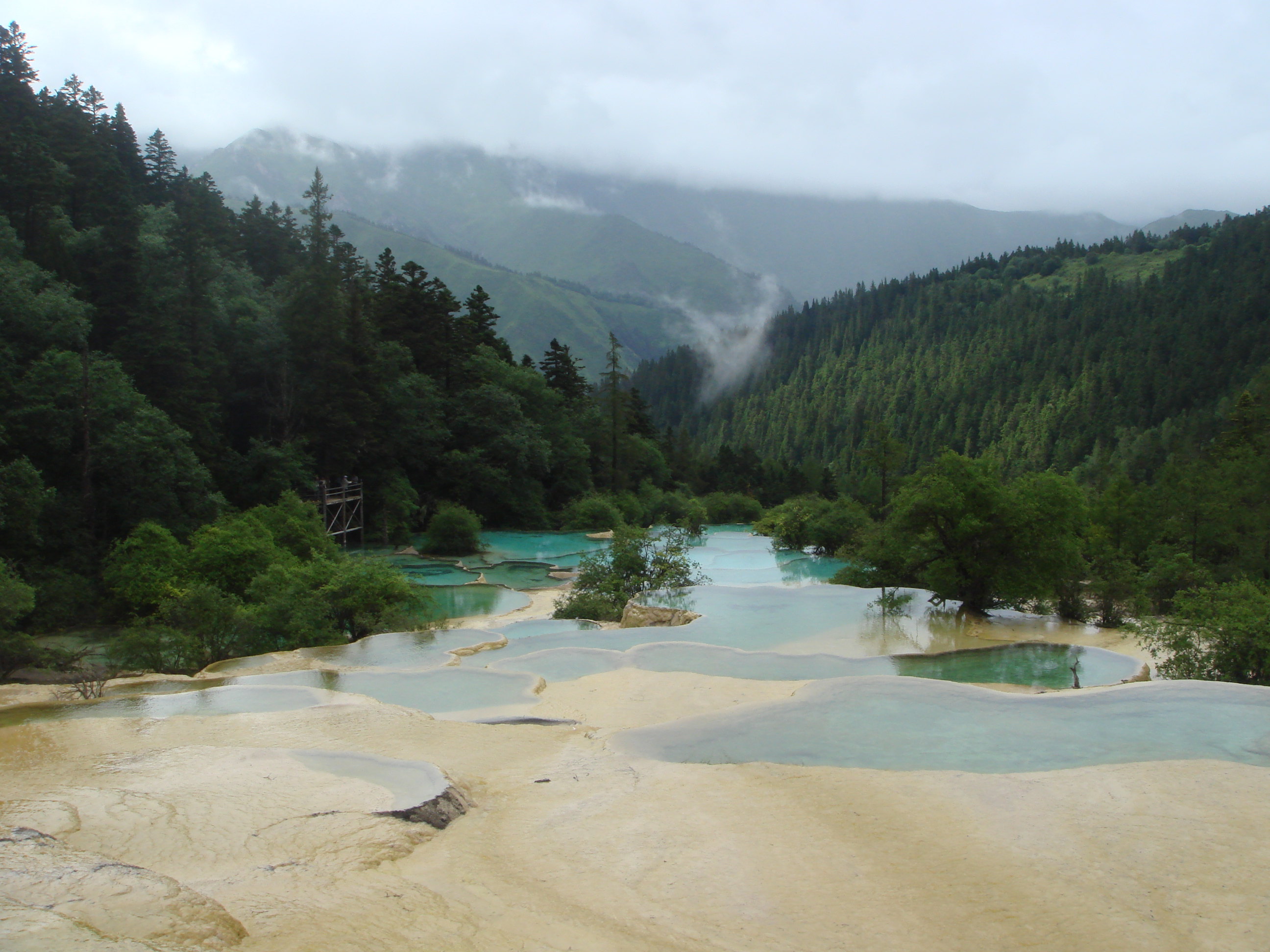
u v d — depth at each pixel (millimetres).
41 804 9922
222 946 5867
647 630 24219
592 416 84500
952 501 25719
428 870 8359
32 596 23172
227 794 10430
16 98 63625
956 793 10438
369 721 14828
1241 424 56281
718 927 7148
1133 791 10312
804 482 104000
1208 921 7160
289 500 40156
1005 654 20953
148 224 58906
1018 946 6812
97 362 35781
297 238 83812
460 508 52625
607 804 10453
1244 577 24531
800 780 11164
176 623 24047
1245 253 168875
